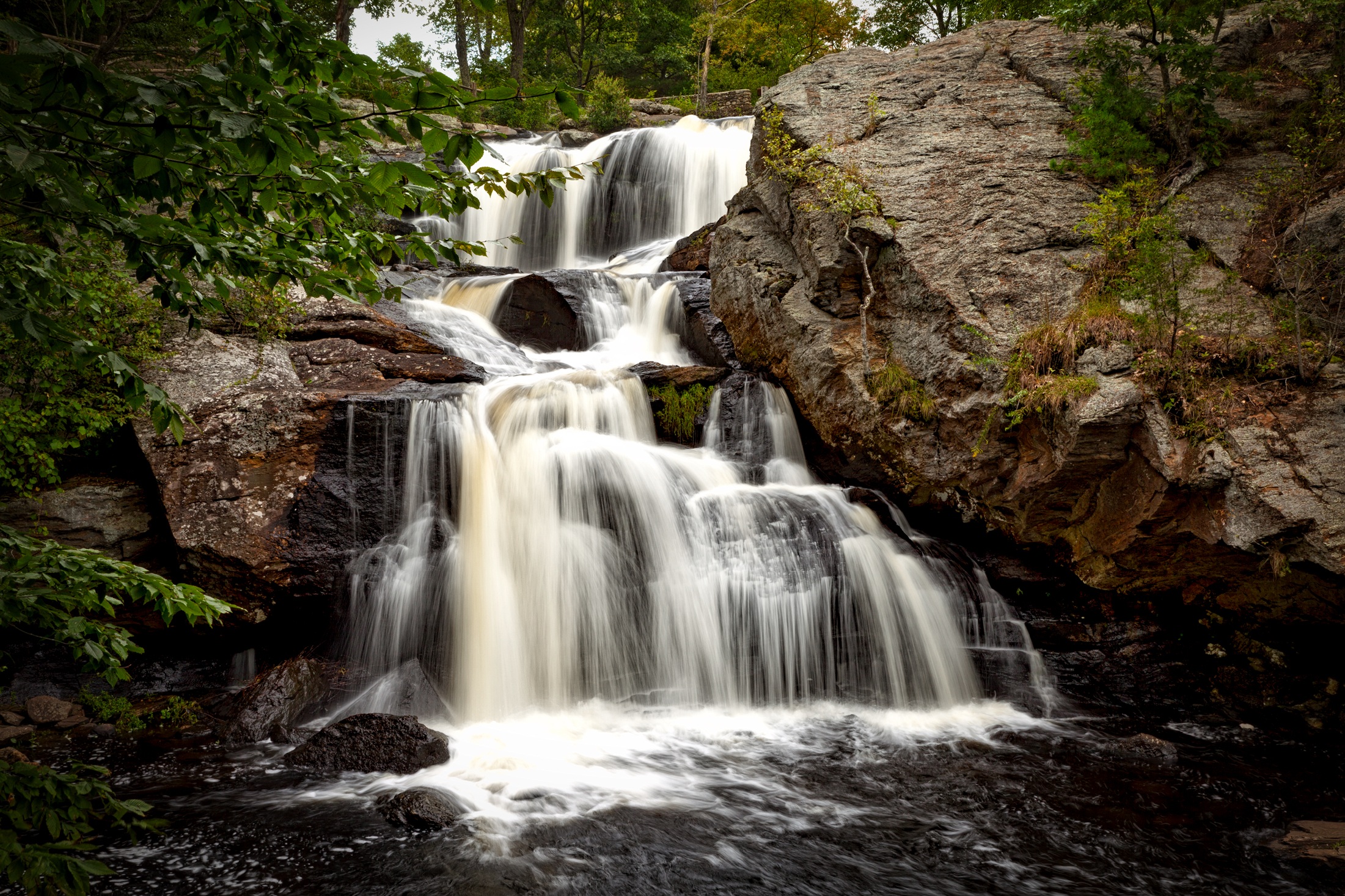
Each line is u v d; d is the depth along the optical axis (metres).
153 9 12.85
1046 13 14.69
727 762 6.43
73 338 2.59
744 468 9.59
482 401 8.93
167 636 7.98
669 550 8.24
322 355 9.74
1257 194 8.95
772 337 10.66
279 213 3.46
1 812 3.23
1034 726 7.31
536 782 5.99
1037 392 7.77
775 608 7.94
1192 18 9.80
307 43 2.62
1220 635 8.21
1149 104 10.18
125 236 2.75
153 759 6.34
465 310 12.60
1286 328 7.70
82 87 2.13
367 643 7.85
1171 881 4.75
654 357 12.32
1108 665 8.25
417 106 2.64
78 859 3.04
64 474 8.34
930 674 7.99
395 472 8.36
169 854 4.90
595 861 4.89
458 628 7.86
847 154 10.80
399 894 4.53
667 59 37.91
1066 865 4.91
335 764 6.16
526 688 7.68
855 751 6.69
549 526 8.23
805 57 31.86
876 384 9.17
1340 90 9.41
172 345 9.05
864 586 8.17
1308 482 6.60
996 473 8.42
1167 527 7.44
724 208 18.17
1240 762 6.46
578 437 8.95
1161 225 8.03
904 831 5.30
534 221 18.30
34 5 12.52
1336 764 6.42
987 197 9.84
